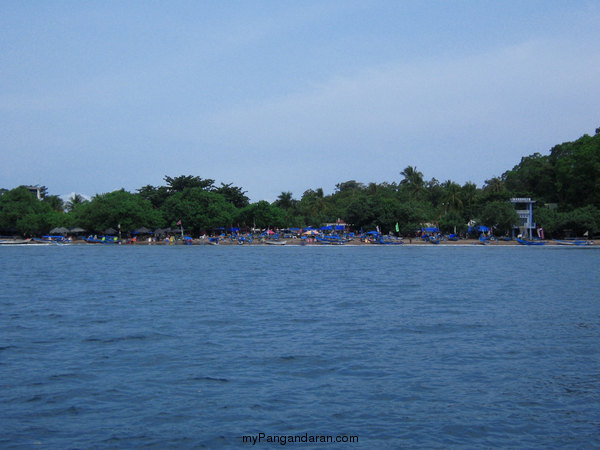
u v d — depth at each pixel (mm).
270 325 32469
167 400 18969
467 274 68625
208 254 116312
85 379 21328
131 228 153000
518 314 36688
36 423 16984
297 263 89000
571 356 24953
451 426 16828
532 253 120375
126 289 51719
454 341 28000
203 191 163500
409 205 160000
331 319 34625
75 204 194875
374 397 19312
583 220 142625
